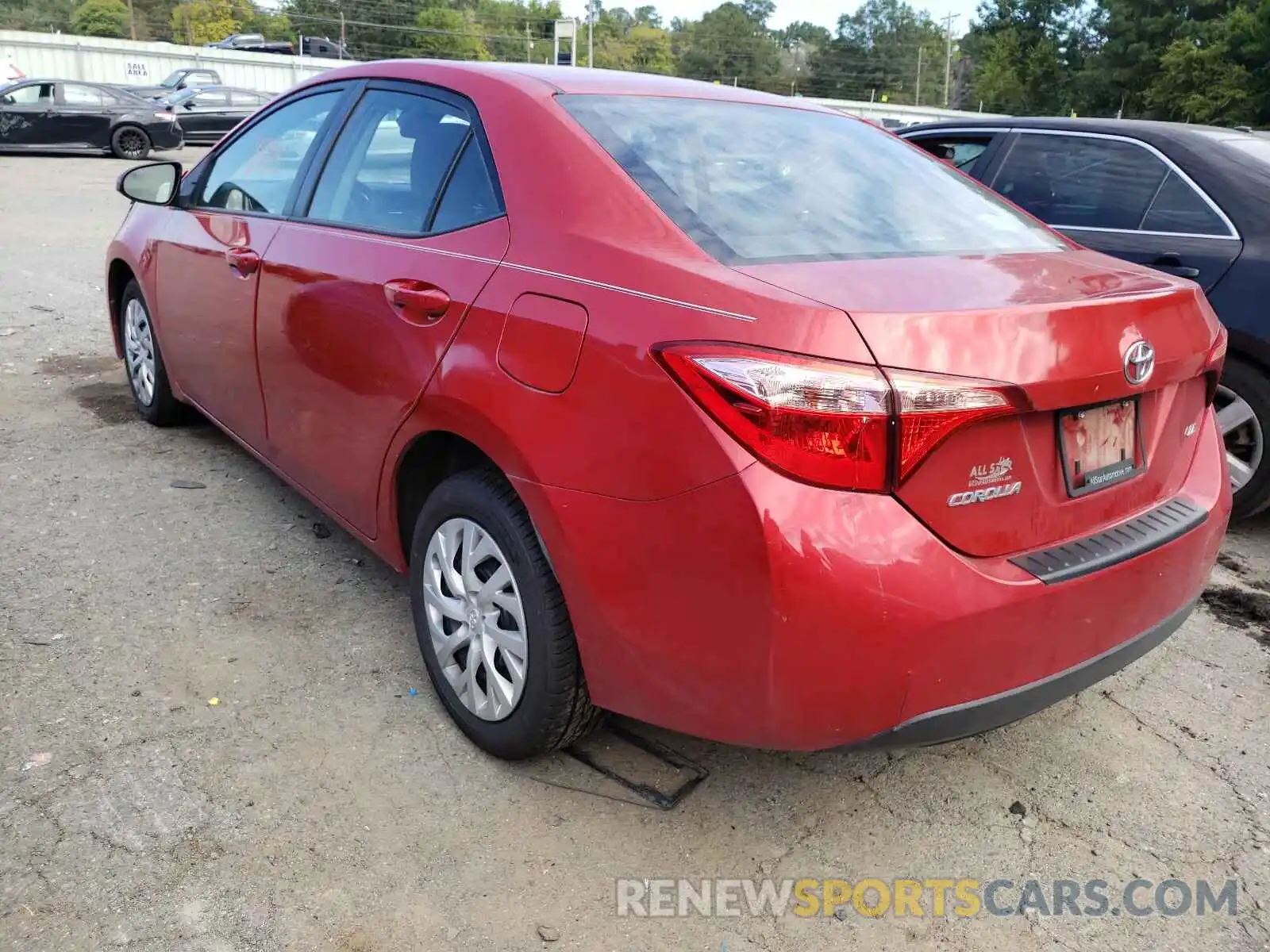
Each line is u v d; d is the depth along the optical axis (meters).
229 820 2.37
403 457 2.78
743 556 1.92
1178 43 52.16
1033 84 63.34
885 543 1.90
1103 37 60.50
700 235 2.26
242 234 3.62
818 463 1.88
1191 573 2.48
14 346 6.35
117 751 2.57
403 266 2.73
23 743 2.58
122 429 4.92
